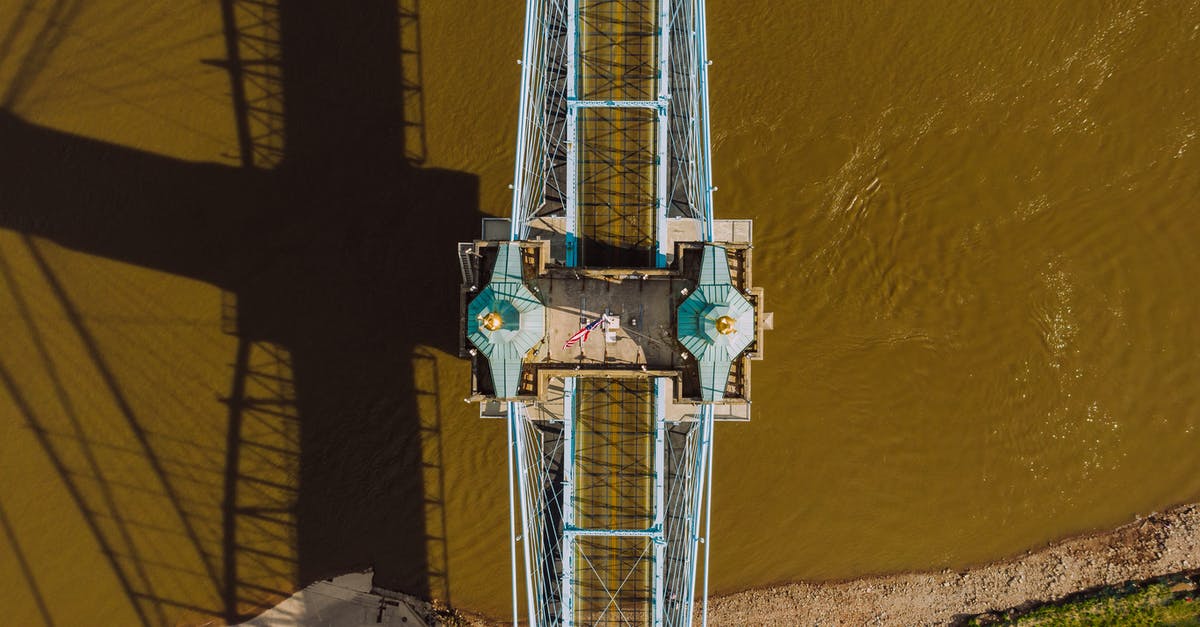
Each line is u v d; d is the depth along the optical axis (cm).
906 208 4997
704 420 4128
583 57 4600
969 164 5000
